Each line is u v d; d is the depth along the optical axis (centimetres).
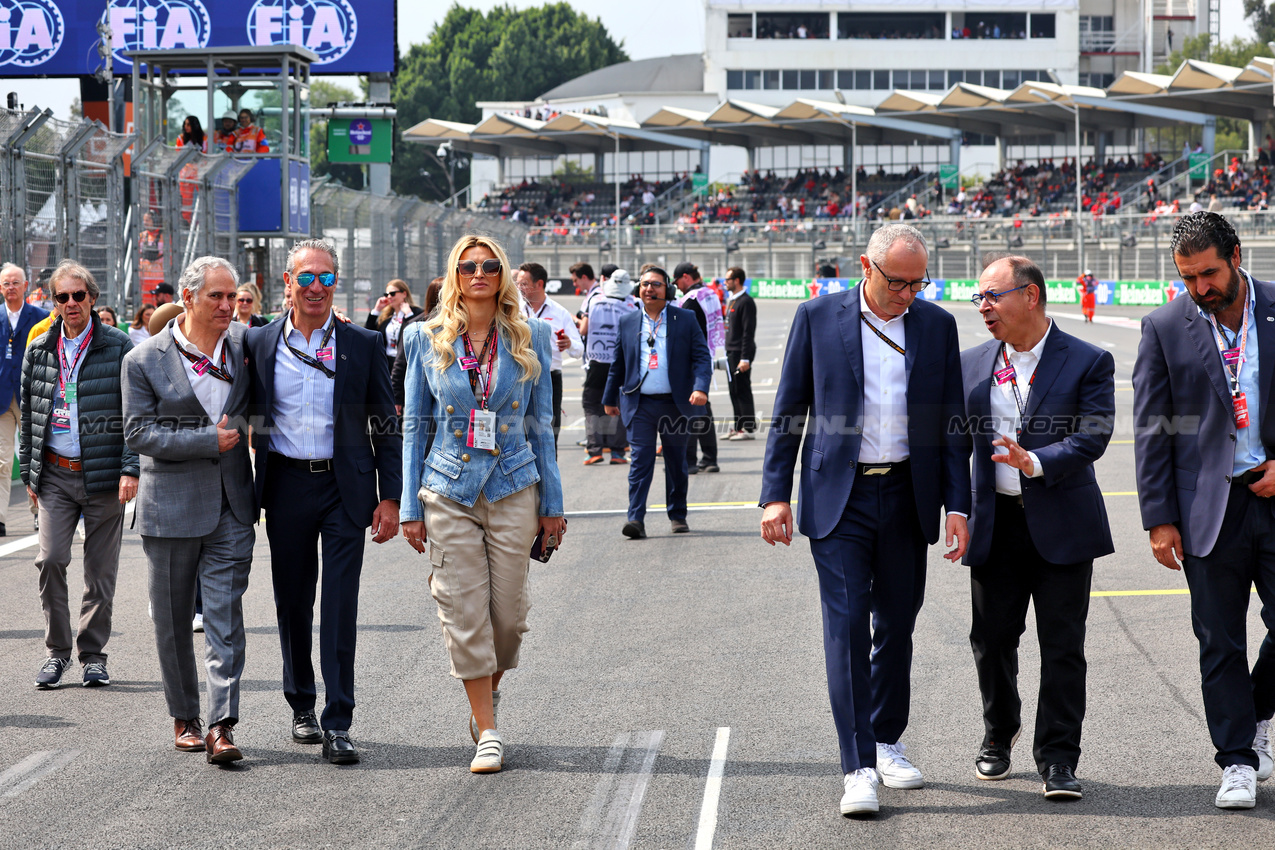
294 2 3625
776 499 554
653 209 8769
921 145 8706
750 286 6919
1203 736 597
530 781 553
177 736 607
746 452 1702
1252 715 520
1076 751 529
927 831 491
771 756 579
